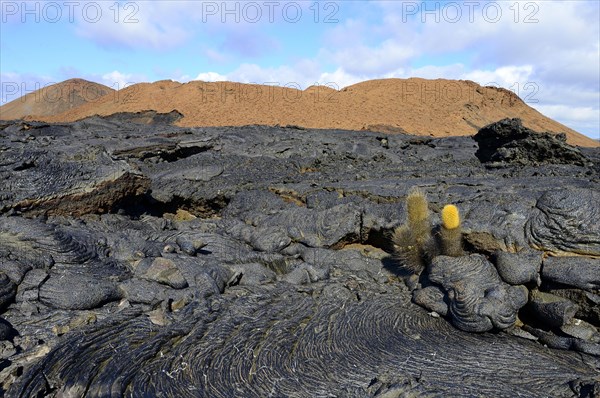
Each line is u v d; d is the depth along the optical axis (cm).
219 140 1780
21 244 671
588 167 1291
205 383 501
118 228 848
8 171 802
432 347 596
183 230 907
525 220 741
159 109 4362
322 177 1223
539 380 530
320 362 553
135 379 489
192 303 633
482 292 656
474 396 495
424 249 747
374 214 891
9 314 578
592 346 596
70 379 470
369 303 699
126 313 591
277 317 630
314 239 872
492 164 1424
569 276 657
